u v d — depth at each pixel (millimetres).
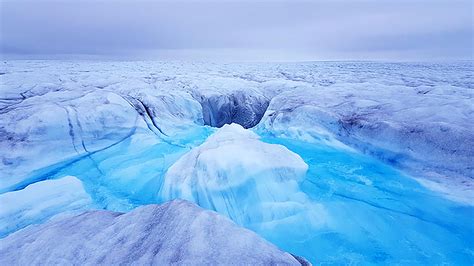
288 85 17047
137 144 9891
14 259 2914
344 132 9219
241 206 5703
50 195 5906
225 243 2891
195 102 14609
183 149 10383
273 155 6527
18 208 5375
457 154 6707
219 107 15328
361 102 10312
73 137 8758
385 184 7262
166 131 11609
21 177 7020
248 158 6133
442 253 5062
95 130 9367
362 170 8195
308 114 10344
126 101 11164
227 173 5891
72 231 3322
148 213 3537
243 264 2646
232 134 7844
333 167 8469
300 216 5773
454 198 6035
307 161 8984
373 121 8648
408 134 7605
